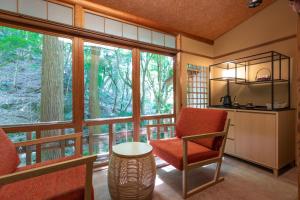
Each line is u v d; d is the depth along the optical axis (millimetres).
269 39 2693
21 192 985
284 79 2486
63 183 1082
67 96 2154
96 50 2396
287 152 2189
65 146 2164
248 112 2385
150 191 1530
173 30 3029
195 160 1654
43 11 1993
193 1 2453
